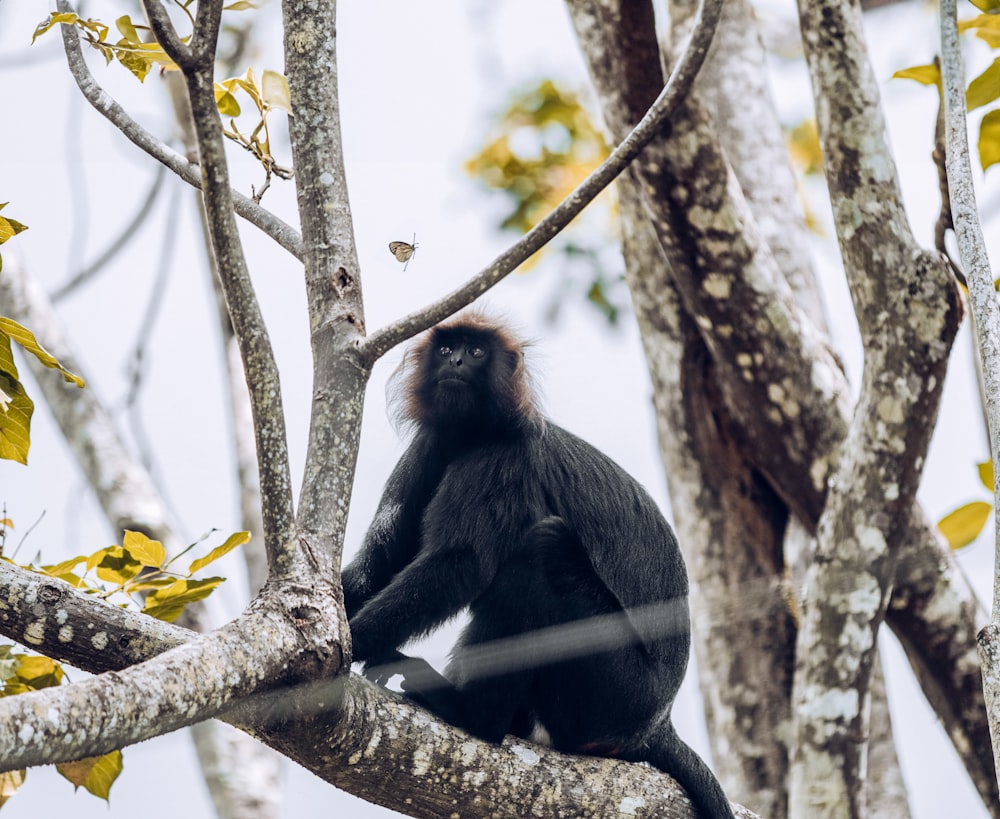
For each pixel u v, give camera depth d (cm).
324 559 776
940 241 1140
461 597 1027
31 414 877
